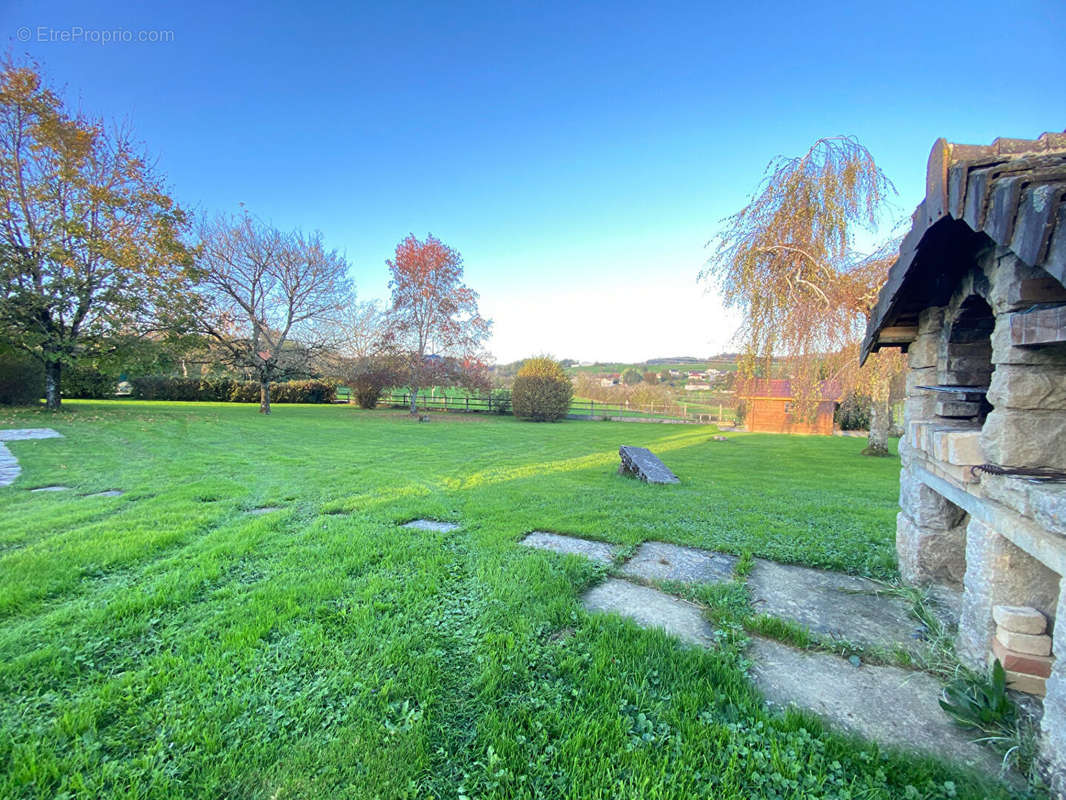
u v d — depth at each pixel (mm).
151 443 10094
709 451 12492
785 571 3717
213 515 4914
